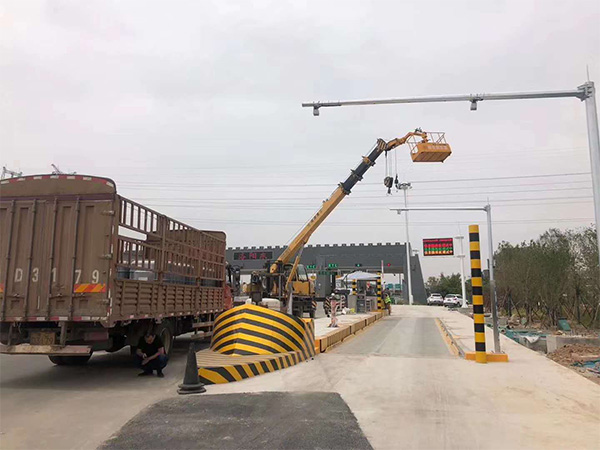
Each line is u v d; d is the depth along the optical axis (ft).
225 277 55.88
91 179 31.14
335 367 35.70
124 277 32.14
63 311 30.07
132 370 36.11
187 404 24.75
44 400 26.37
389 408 24.06
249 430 20.57
